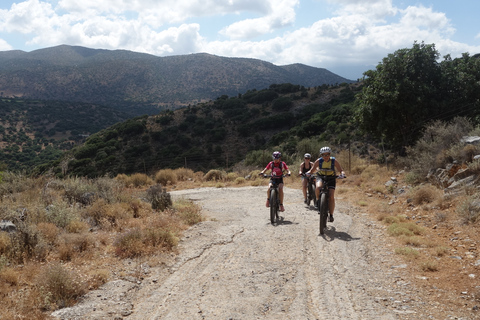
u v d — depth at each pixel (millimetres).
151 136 74188
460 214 7152
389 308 3721
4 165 11422
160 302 4066
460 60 22047
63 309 3781
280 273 4887
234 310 3771
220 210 10422
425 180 11039
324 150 7078
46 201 8555
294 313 3654
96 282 4559
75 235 6133
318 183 7070
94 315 3664
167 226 7371
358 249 5902
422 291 4156
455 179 9062
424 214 8094
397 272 4832
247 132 76562
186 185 17062
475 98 20469
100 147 66938
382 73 20344
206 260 5590
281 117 79500
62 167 57188
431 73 20453
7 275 4461
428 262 5008
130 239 6008
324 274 4785
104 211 8203
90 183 10961
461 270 4754
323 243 6270
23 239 5594
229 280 4695
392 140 22078
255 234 7094
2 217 6656
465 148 9812
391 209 8922
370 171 15078
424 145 13211
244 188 15227
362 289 4262
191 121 82250
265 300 4012
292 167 18906
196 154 65688
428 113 19703
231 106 93500
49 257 5539
